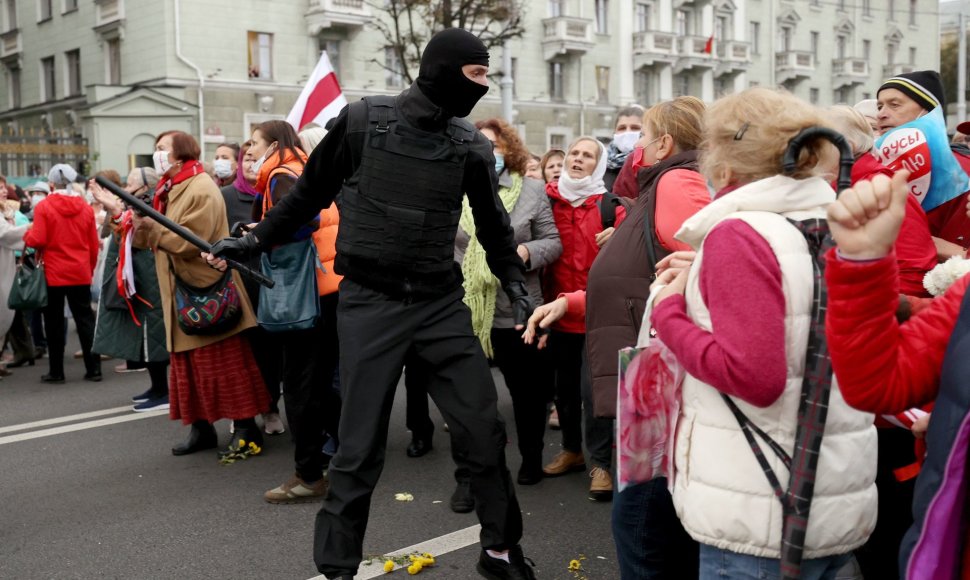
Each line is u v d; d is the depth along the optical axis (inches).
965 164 155.3
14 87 1266.0
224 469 201.9
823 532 73.8
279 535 161.6
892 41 1827.0
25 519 171.8
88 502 180.9
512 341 183.9
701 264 76.4
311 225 164.1
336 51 1065.5
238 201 245.0
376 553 153.1
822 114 77.1
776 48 1598.2
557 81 1277.1
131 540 160.2
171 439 228.2
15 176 787.4
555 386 214.2
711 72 1464.1
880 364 65.0
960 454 59.9
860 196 62.6
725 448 75.7
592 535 160.6
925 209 139.3
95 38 1081.4
